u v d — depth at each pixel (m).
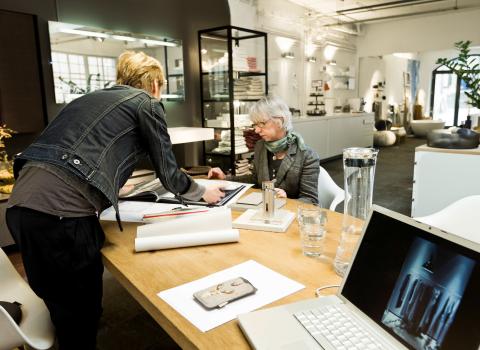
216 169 2.13
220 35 4.93
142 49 4.24
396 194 5.06
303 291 0.97
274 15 6.95
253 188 2.16
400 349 0.70
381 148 9.38
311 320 0.80
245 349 0.75
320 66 8.65
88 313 1.34
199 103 5.07
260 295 0.95
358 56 10.22
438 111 13.02
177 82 4.68
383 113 10.92
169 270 1.11
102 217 1.59
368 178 1.11
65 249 1.21
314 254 1.19
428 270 0.71
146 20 4.29
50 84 3.49
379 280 0.80
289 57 7.42
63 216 1.18
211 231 1.30
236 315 0.87
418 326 0.68
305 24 7.90
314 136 7.03
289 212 1.59
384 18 9.17
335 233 1.41
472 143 3.15
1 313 1.01
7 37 3.11
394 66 11.17
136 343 1.94
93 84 3.79
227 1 5.22
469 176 3.13
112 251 1.26
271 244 1.30
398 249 0.79
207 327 0.82
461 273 0.64
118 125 1.26
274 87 7.26
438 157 3.26
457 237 0.67
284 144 2.07
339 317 0.81
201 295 0.94
